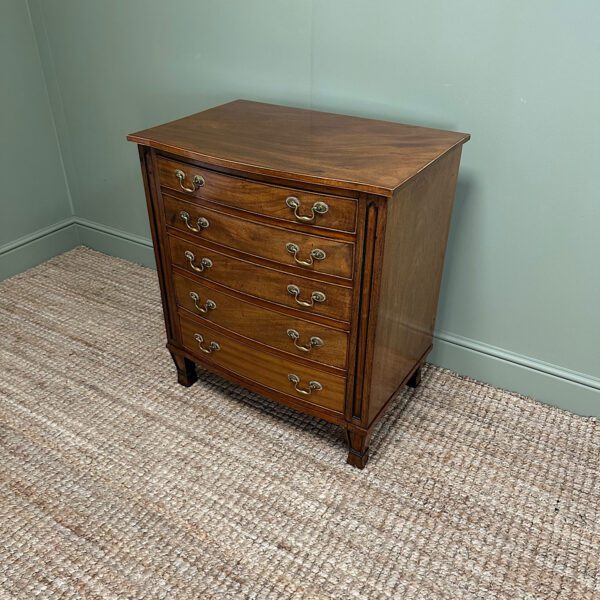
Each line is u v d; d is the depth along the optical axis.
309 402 1.75
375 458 1.80
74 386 2.10
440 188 1.63
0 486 1.71
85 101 2.61
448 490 1.70
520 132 1.71
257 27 2.00
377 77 1.86
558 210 1.75
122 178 2.70
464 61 1.70
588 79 1.56
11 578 1.47
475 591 1.44
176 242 1.77
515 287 1.92
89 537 1.57
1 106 2.54
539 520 1.61
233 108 1.93
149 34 2.27
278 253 1.55
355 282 1.47
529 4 1.55
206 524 1.60
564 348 1.93
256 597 1.42
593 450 1.83
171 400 2.03
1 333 2.38
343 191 1.37
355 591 1.44
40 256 2.88
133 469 1.77
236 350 1.82
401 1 1.71
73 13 2.41
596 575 1.47
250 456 1.81
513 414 1.97
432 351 2.18
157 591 1.44
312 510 1.64
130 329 2.41
